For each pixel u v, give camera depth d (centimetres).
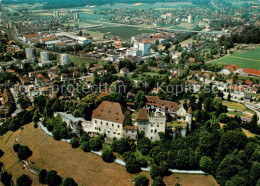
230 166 18038
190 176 19050
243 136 19875
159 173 18825
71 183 18738
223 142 19862
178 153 19850
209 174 19188
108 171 19875
